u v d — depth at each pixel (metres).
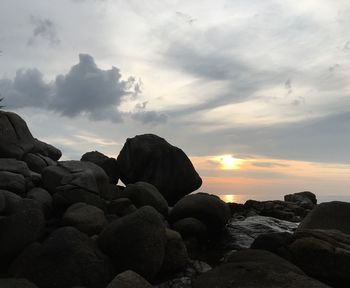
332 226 13.07
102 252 11.12
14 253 11.05
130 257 10.90
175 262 11.97
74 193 13.94
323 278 10.45
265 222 17.75
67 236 10.71
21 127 16.47
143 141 21.08
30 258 10.51
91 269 10.30
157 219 11.49
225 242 15.48
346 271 10.27
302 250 10.82
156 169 20.70
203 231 15.28
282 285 9.05
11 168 14.08
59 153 18.97
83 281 10.11
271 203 23.11
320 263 10.51
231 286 9.27
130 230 11.07
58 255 10.33
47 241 10.67
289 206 22.95
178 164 20.98
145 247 10.98
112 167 20.67
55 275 10.08
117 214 14.60
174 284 11.30
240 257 11.06
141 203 15.93
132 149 20.86
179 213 15.99
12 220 11.29
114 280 9.22
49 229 12.62
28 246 10.96
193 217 15.84
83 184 14.28
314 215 13.61
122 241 11.00
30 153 16.34
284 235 11.63
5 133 15.52
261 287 9.04
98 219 12.86
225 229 16.72
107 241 11.18
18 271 10.38
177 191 20.86
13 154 15.37
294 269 9.98
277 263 10.27
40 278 10.08
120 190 17.94
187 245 14.59
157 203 16.06
